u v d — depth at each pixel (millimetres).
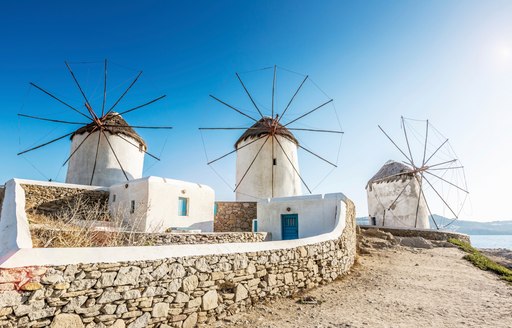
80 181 18812
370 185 30672
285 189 21641
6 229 6191
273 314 5875
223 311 5523
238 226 17594
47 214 13031
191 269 5156
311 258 8102
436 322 5625
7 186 12406
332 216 13141
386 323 5527
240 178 22828
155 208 13039
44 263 3715
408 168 27703
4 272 3412
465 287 8477
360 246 14188
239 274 5973
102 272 4141
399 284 8641
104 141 19562
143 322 4391
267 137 21781
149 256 4699
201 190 15125
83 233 7180
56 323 3650
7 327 3326
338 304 6680
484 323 5605
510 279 9531
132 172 20531
